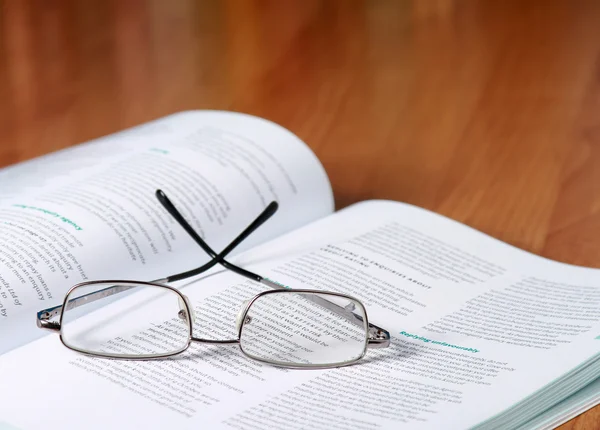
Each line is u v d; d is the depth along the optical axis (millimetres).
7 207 694
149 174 725
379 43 1047
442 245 693
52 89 948
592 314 624
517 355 600
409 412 568
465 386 582
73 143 858
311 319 621
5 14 1144
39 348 617
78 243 663
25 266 644
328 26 1103
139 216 689
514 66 976
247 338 615
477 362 597
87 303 643
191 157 742
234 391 587
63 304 622
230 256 697
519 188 790
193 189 715
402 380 589
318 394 583
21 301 630
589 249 717
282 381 592
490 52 1012
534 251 718
